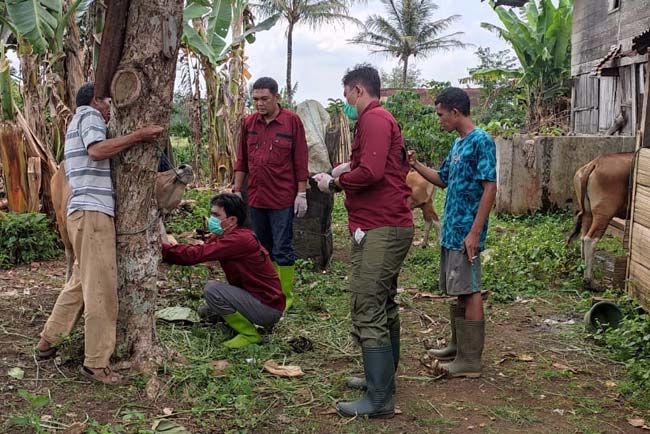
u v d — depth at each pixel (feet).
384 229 11.85
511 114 76.38
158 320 16.30
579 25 53.98
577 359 15.52
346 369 14.21
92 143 12.14
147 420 11.44
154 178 12.88
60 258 23.86
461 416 12.35
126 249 12.91
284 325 16.88
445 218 13.98
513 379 14.20
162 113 12.53
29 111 25.27
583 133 52.85
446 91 13.66
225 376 13.26
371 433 11.53
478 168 13.19
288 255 18.26
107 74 12.34
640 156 18.51
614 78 45.37
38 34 23.56
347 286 20.94
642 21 41.37
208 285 15.24
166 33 12.12
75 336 14.26
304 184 18.30
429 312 18.92
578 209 24.02
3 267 22.27
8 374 12.96
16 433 10.91
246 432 11.23
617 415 12.53
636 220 18.65
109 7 11.96
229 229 15.07
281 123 18.01
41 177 24.63
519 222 33.86
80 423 11.11
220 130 39.17
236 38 36.35
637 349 15.49
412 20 134.92
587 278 21.29
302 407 12.31
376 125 11.55
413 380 14.01
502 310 19.26
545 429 11.91
